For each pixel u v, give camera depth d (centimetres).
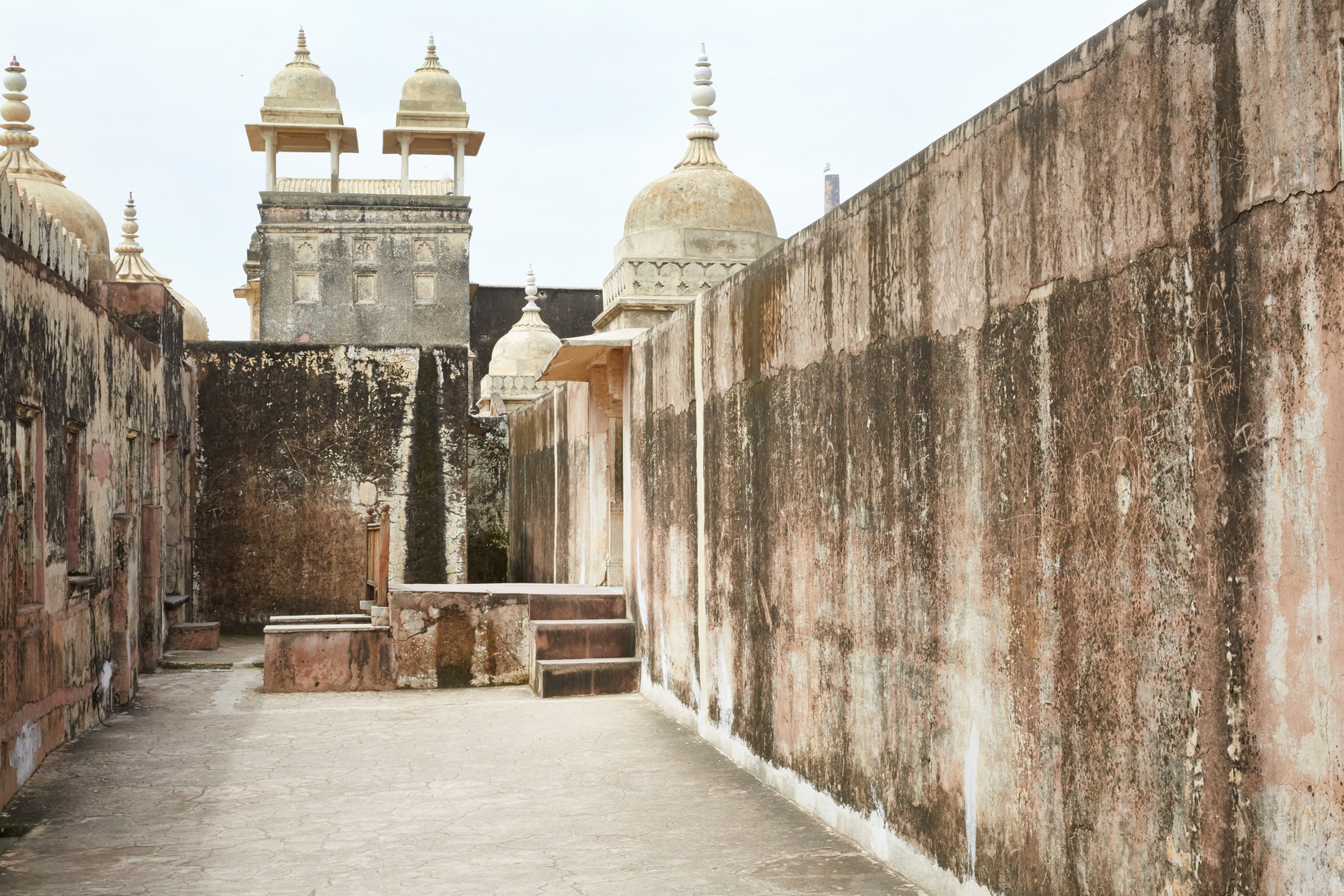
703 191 1173
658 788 639
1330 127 255
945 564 444
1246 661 283
